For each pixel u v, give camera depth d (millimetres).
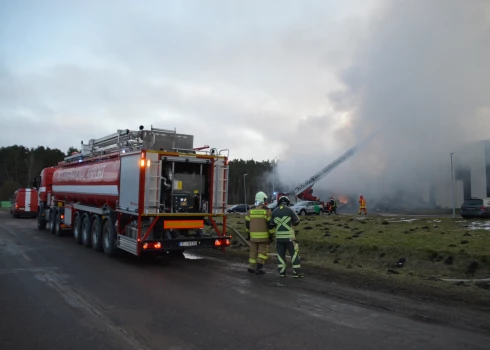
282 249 8203
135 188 9336
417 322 5137
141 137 10430
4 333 4680
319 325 5000
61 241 14250
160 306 5844
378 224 16984
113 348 4227
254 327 4910
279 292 6777
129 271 8680
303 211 33188
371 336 4605
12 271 8469
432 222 16781
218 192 10305
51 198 17281
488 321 5184
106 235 11031
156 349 4199
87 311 5570
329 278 7988
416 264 9227
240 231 16000
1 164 75625
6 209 46500
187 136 10883
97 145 13539
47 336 4578
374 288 7090
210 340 4453
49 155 77125
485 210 19141
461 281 7637
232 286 7238
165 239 9422
